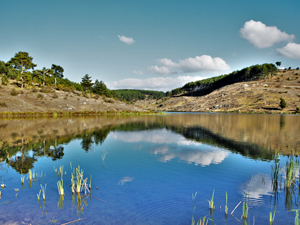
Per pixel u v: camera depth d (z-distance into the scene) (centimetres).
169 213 750
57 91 9238
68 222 684
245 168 1291
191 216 731
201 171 1231
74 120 4816
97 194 908
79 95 9619
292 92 14088
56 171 1220
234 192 939
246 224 674
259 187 997
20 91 7575
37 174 1171
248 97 15200
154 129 3294
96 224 670
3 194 904
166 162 1415
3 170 1235
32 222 682
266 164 1382
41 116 6094
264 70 19050
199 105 17738
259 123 4550
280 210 775
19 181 1061
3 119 4859
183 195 901
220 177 1130
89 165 1343
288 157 1565
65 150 1755
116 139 2312
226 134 2766
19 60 9081
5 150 1731
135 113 8806
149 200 851
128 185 1011
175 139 2342
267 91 15150
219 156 1587
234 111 13325
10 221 686
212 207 782
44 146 1902
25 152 1677
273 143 2119
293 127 3666
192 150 1786
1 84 8200
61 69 11150
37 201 839
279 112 11325
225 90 19012
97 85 13000
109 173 1188
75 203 823
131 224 675
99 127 3462
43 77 9725
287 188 987
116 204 815
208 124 4291
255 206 808
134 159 1484
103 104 9094
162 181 1066
